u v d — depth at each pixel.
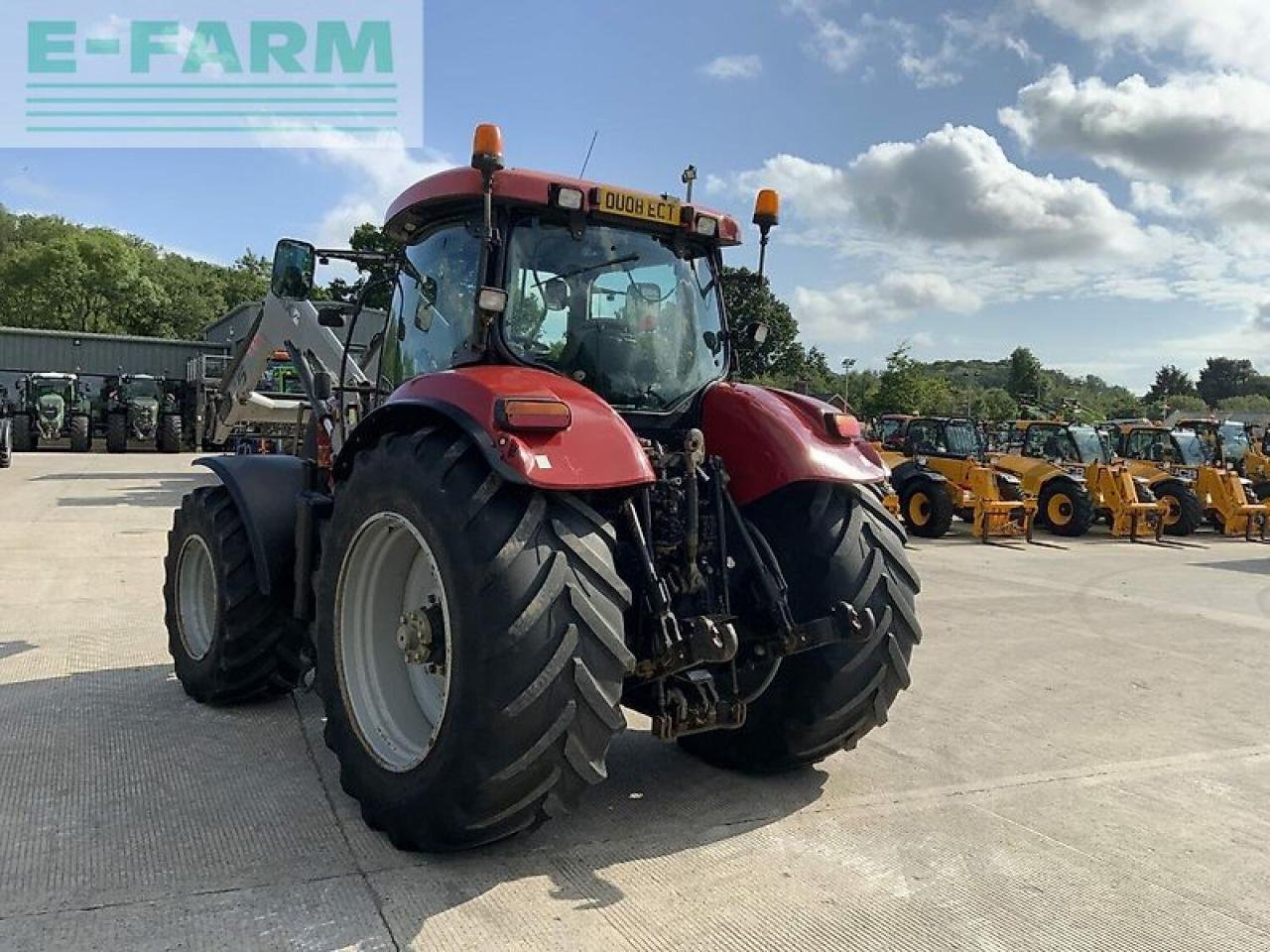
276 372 10.84
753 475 3.61
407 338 3.94
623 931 2.63
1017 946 2.65
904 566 3.70
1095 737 4.61
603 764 2.88
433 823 2.87
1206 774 4.14
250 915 2.62
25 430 25.48
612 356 3.65
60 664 5.19
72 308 58.53
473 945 2.52
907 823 3.48
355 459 3.37
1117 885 3.05
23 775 3.60
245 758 3.85
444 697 2.93
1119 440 18.64
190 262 75.50
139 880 2.80
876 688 3.60
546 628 2.75
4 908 2.62
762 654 3.38
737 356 4.18
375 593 3.37
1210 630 7.40
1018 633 7.03
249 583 4.34
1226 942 2.71
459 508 2.85
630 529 3.25
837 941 2.63
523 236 3.51
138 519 11.55
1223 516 16.03
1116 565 11.40
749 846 3.23
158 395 26.72
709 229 3.88
